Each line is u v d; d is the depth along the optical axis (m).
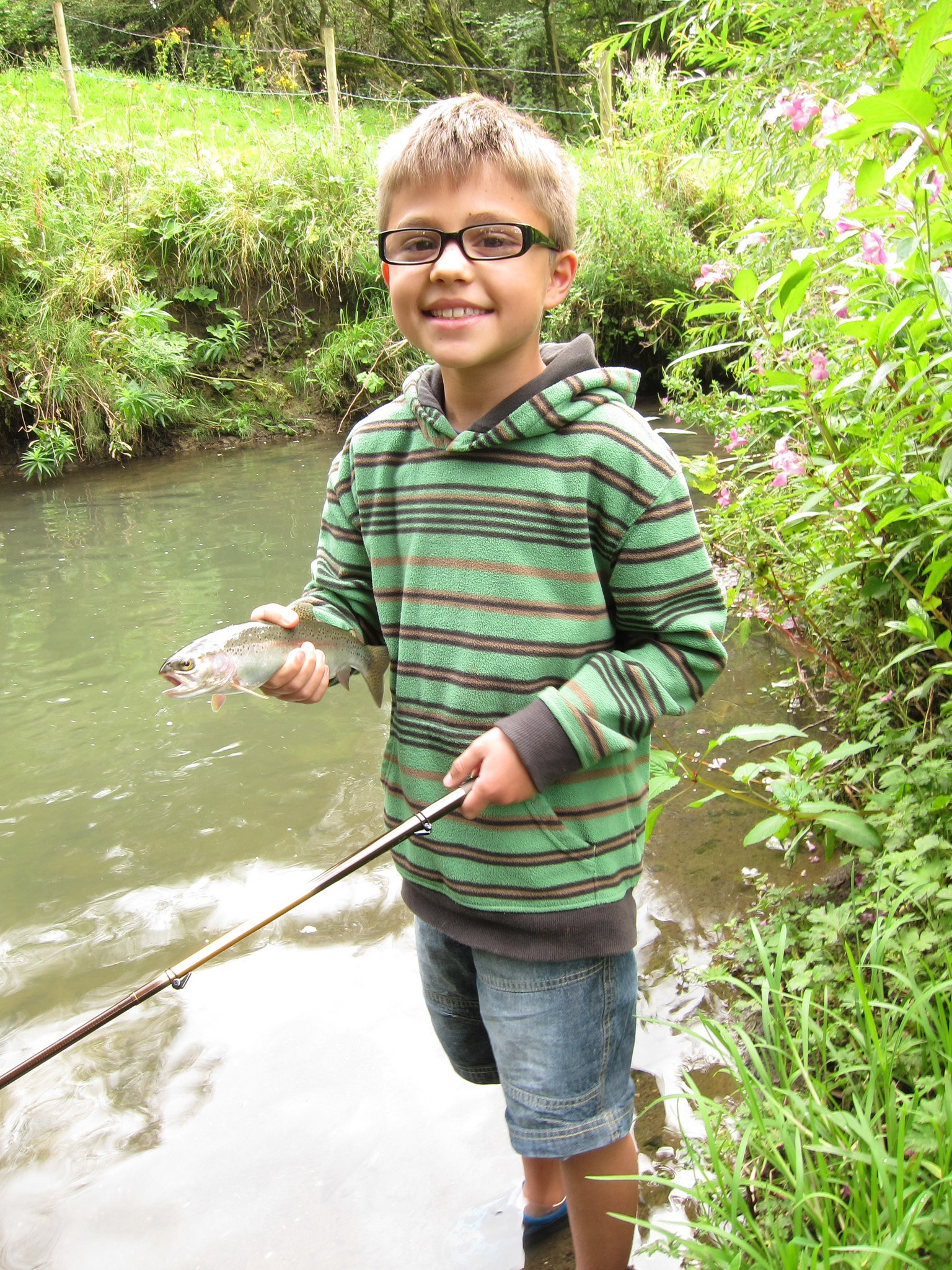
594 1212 1.56
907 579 2.48
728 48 3.79
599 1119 1.54
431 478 1.60
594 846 1.52
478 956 1.56
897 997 1.80
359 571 1.82
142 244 8.95
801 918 2.31
